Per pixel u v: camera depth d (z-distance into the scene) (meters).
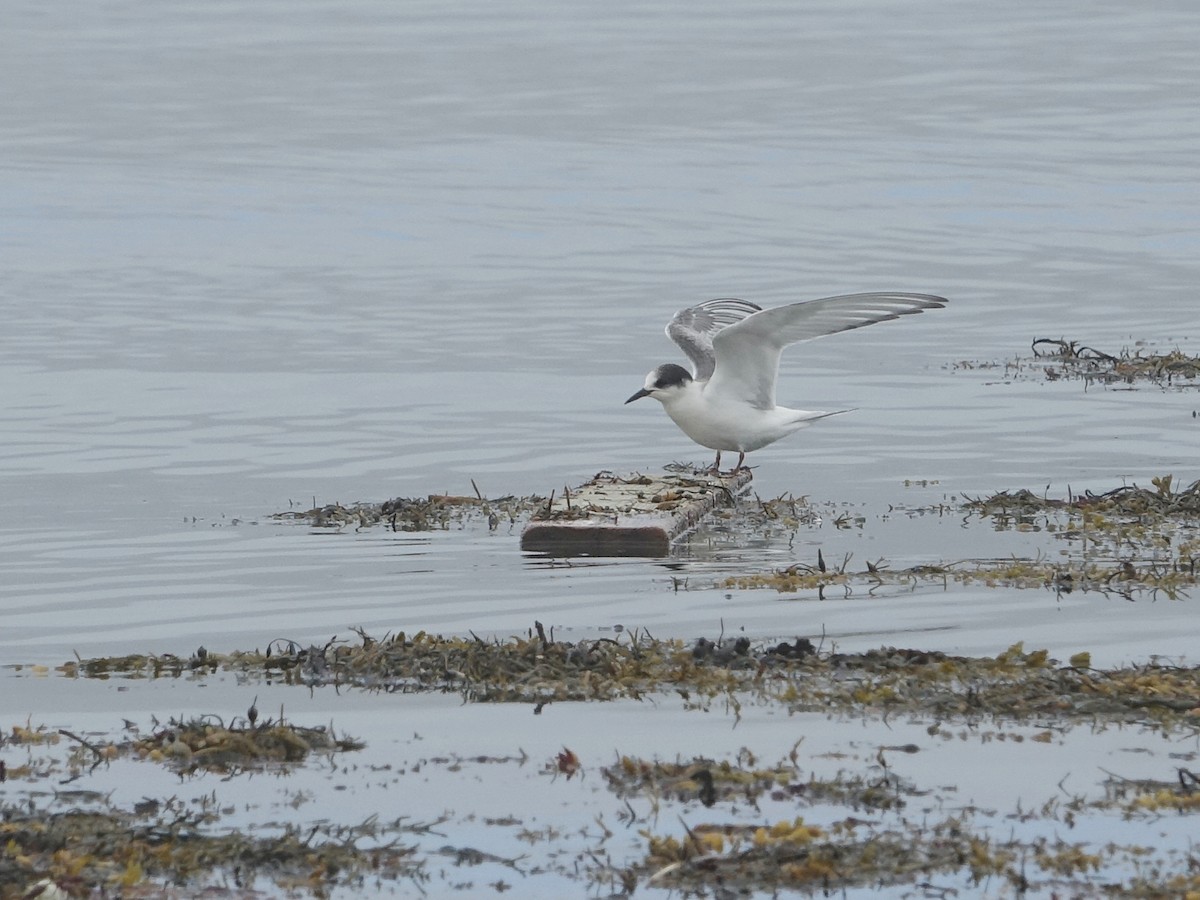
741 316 18.84
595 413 21.75
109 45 82.81
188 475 18.30
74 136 58.66
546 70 74.69
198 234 40.31
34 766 9.43
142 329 28.34
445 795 9.01
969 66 74.50
